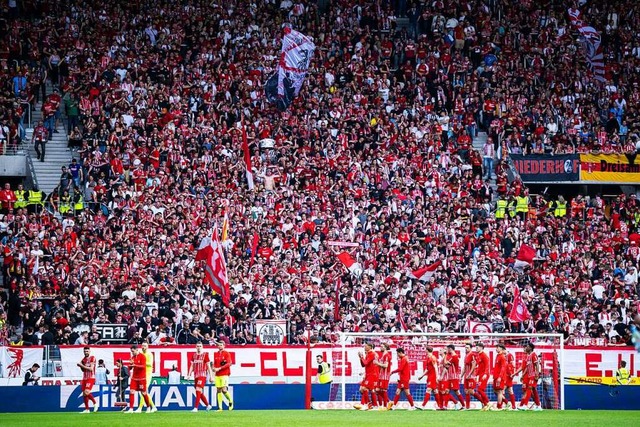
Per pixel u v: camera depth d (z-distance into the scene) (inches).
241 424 1617.9
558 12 3587.6
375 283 2511.1
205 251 2401.6
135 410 1990.7
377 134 3068.4
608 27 3599.9
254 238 2583.7
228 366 1957.4
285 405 2073.1
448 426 1595.7
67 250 2482.8
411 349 2214.6
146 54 3132.4
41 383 2046.0
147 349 1936.5
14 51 3041.3
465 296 2514.8
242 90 3120.1
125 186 2709.2
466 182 2972.4
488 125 3216.0
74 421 1690.5
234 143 2945.4
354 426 1582.2
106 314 2233.0
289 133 3031.5
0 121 2859.3
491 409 2020.2
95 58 3075.8
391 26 3474.4
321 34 3344.0
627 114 3376.0
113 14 3193.9
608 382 2284.7
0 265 2524.6
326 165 2930.6
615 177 3191.4
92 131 2886.3
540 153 3149.6
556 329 2500.0
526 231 2854.3
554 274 2704.2
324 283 2503.7
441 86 3270.2
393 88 3235.7
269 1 3408.0
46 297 2321.6
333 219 2731.3
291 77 3088.1
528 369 2034.9
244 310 2326.5
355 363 2166.6
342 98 3154.5
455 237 2765.7
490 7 3565.5
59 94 3011.8
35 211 2704.2
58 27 3129.9
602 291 2662.4
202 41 3221.0
